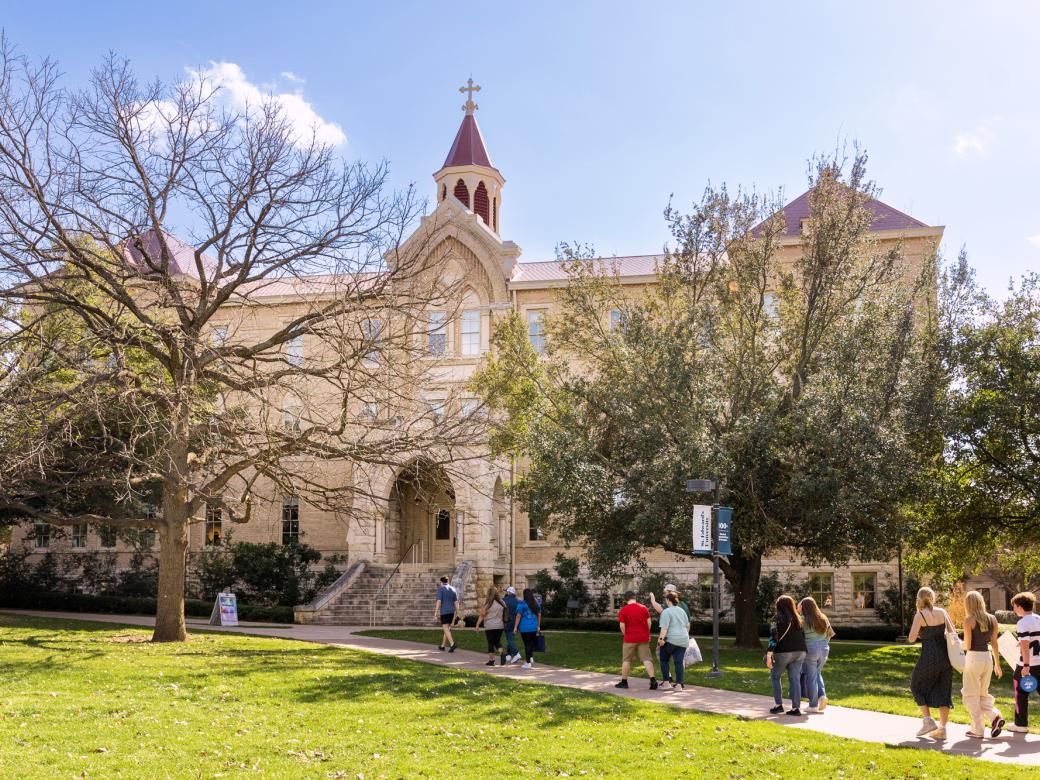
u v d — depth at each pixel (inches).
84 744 482.9
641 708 636.1
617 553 1132.5
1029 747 534.3
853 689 769.6
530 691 695.1
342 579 1581.0
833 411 1046.4
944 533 1196.5
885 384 1093.8
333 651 954.7
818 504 1055.6
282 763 465.1
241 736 518.0
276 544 1724.9
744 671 868.0
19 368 999.0
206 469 1131.9
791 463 1066.7
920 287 1176.8
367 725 558.9
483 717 590.2
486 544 1632.6
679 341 1130.7
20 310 1082.7
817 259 1157.1
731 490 1073.5
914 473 1049.5
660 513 1056.2
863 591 1636.3
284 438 952.3
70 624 1213.7
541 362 1267.2
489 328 1745.8
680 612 768.3
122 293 931.3
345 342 949.2
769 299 1617.9
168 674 722.2
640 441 1111.0
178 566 1011.9
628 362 1177.4
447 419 1019.3
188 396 871.7
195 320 972.6
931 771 473.1
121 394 849.5
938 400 1104.2
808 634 655.8
